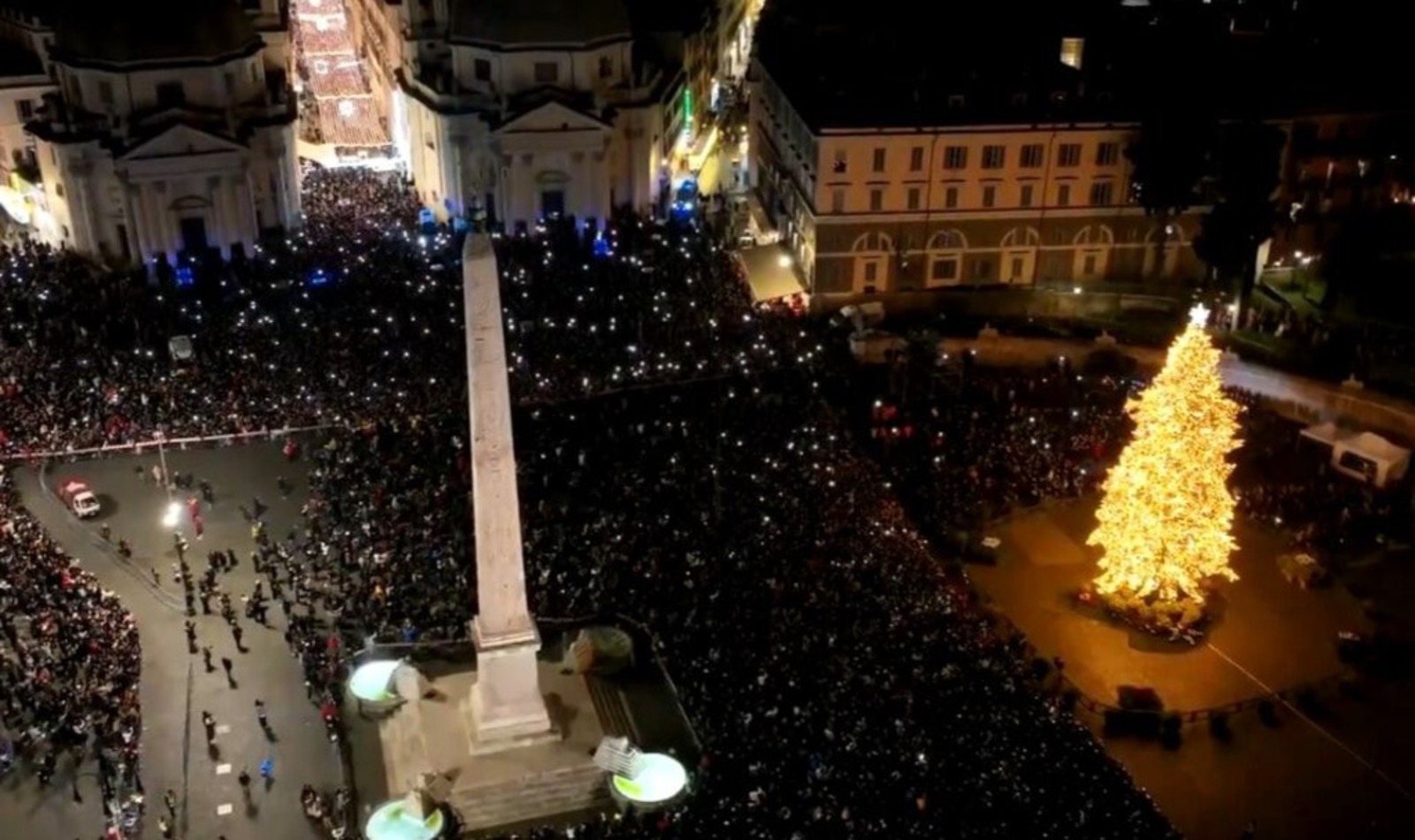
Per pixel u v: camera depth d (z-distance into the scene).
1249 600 59.06
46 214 94.88
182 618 55.44
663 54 106.31
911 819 42.56
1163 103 83.31
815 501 60.16
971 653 50.91
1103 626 56.91
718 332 78.00
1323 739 51.09
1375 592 59.69
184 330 75.50
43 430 66.62
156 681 51.78
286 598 56.12
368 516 59.41
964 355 76.88
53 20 91.12
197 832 44.78
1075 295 85.00
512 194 95.94
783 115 91.06
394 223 95.06
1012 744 46.53
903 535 58.00
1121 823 43.94
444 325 76.06
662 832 42.91
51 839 44.19
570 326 76.75
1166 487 54.59
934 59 89.50
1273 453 69.94
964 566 60.19
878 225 83.31
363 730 49.31
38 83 95.19
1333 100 85.88
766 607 52.47
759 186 101.38
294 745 48.78
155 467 65.81
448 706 49.47
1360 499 65.25
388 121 118.19
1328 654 55.69
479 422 42.31
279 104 93.00
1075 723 49.16
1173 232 85.88
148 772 47.31
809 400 70.81
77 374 70.88
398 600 54.28
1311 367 75.44
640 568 55.34
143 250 89.94
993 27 97.25
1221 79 88.00
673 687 50.47
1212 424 53.78
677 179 108.94
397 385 70.25
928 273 85.44
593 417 68.50
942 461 66.06
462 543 57.44
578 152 95.31
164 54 87.06
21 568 55.94
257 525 60.44
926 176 82.50
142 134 87.44
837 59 91.12
